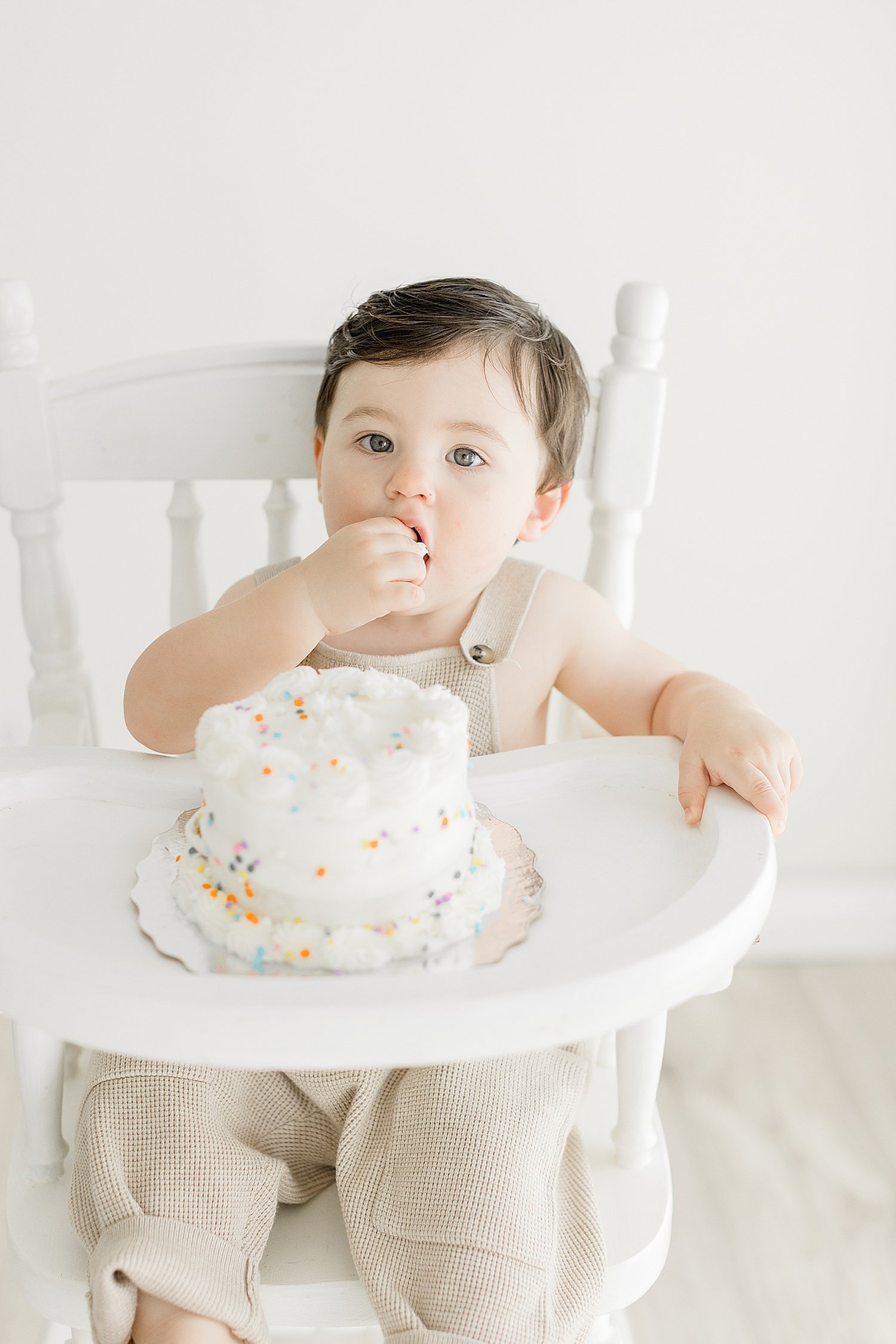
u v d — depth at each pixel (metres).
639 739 0.82
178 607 1.05
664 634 1.49
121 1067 0.76
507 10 1.18
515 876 0.67
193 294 1.27
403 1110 0.78
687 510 1.41
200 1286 0.67
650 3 1.19
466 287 0.91
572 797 0.78
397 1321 0.69
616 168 1.25
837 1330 1.16
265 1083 0.81
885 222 1.28
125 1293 0.66
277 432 0.96
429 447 0.86
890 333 1.33
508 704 0.97
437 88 1.21
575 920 0.63
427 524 0.86
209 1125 0.75
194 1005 0.51
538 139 1.23
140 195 1.23
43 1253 0.74
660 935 0.57
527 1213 0.72
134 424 0.95
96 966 0.54
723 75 1.22
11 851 0.69
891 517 1.43
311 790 0.59
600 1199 0.80
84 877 0.67
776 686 1.53
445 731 0.63
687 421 1.36
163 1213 0.70
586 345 1.32
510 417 0.88
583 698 1.02
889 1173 1.34
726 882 0.62
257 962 0.59
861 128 1.24
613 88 1.22
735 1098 1.44
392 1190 0.75
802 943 1.66
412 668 0.96
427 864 0.61
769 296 1.31
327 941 0.59
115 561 1.39
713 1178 1.32
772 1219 1.28
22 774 0.74
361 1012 0.51
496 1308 0.68
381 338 0.86
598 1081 0.91
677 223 1.27
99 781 0.75
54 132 1.19
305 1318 0.74
